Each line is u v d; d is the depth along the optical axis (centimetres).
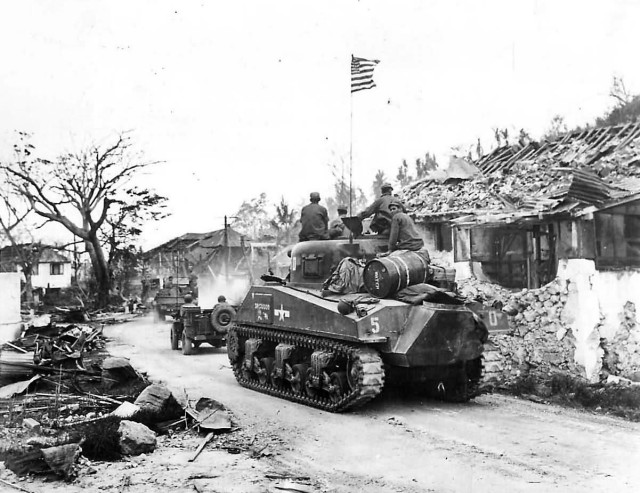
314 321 1179
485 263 1631
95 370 1395
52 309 4069
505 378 1335
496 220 1449
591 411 1109
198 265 3884
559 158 1914
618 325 1348
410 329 1082
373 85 1709
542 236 1541
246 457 831
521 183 1831
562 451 847
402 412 1115
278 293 1304
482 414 1088
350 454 845
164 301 3297
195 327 1934
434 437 933
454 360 1103
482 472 759
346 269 1241
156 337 2498
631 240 1406
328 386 1118
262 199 3784
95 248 4253
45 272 6272
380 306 1100
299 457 833
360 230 1373
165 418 990
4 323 2073
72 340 1817
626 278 1373
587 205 1316
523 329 1396
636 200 1323
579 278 1316
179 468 777
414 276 1158
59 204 4100
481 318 1144
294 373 1223
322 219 1437
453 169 2183
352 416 1084
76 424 963
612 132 1953
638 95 2369
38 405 1127
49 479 742
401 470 773
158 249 5138
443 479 736
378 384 1058
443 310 1073
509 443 894
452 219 1659
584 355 1295
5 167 3797
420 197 2039
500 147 2300
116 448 833
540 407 1148
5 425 973
